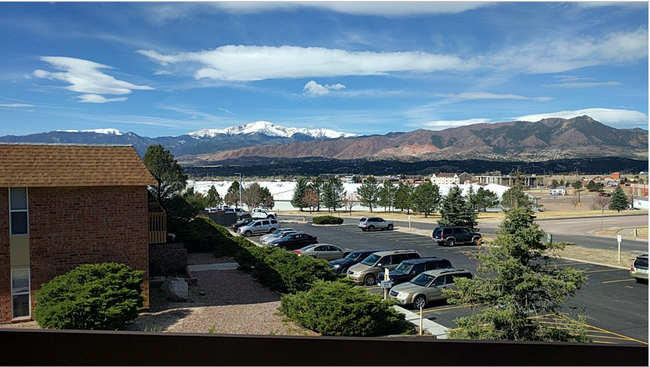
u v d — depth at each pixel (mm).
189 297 12039
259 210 43438
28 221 10273
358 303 8664
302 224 40062
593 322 10289
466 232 25531
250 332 8883
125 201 11000
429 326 10094
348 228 36031
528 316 7887
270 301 11625
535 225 8258
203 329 9133
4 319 10062
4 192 10141
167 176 23031
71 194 10609
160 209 15664
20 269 10250
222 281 14219
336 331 8461
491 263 8047
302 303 9367
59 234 10516
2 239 10125
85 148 11188
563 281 7621
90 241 10742
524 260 8250
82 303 8594
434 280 12312
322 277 12883
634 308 11523
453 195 28766
